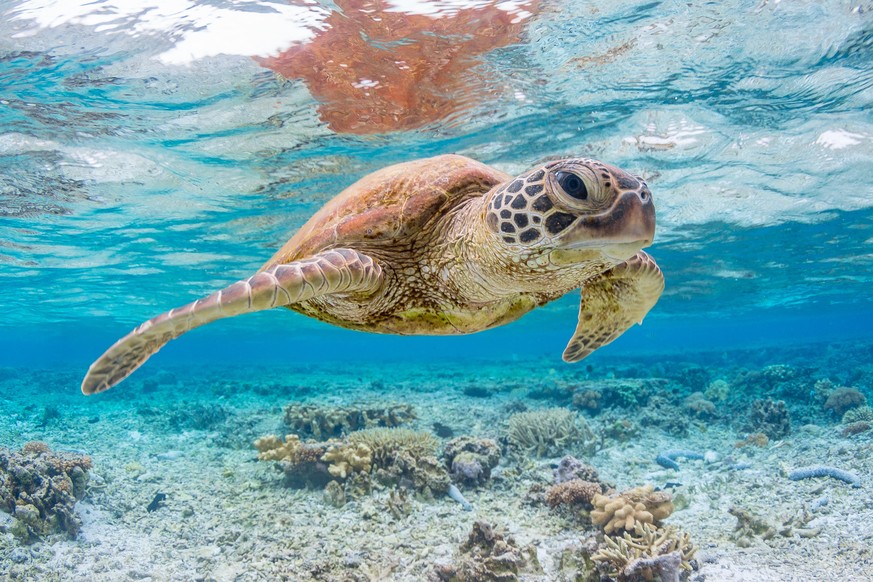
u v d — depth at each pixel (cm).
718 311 775
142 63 146
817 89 165
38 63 144
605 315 98
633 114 180
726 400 294
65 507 134
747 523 131
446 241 81
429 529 133
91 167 205
